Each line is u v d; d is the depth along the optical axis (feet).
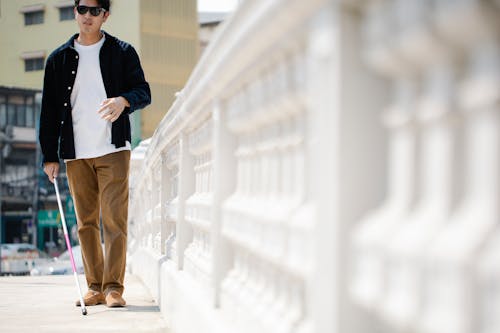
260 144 8.73
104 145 19.49
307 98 6.56
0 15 195.93
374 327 5.57
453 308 4.10
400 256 4.68
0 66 195.62
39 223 173.27
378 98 5.58
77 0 19.35
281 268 7.72
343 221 5.54
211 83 10.50
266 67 7.86
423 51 4.48
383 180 5.58
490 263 3.85
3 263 141.90
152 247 25.30
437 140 4.54
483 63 4.05
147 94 19.61
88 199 20.25
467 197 4.36
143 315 18.37
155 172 24.58
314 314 6.03
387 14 4.89
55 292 24.93
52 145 20.22
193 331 12.21
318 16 5.90
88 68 19.54
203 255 13.48
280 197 7.83
